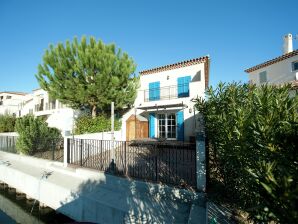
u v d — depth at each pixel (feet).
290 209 5.49
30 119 43.55
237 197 14.65
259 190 6.98
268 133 7.69
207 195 17.46
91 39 42.39
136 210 18.33
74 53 42.37
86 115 52.65
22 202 30.35
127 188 22.57
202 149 18.81
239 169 11.28
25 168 34.09
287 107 8.27
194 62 49.11
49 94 43.78
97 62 40.55
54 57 42.34
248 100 11.94
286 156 7.13
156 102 50.85
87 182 25.61
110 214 19.12
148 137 53.67
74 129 49.52
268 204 6.31
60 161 33.45
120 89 45.29
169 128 51.31
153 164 28.78
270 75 65.21
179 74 52.03
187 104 46.21
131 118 52.54
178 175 23.34
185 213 17.35
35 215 26.48
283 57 59.47
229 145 11.75
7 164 37.42
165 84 53.78
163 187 20.10
